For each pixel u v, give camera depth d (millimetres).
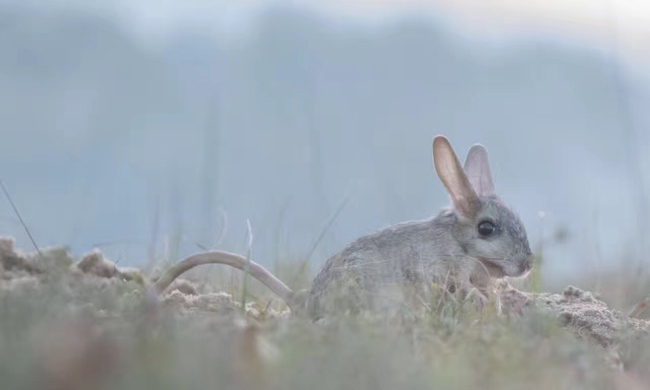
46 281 9328
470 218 10188
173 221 13602
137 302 8234
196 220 14062
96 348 5859
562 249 14492
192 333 6855
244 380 5887
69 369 5699
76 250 12906
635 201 16875
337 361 6312
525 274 10266
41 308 7191
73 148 113625
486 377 6535
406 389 6082
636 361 8039
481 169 11297
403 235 10023
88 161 92250
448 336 7785
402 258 9883
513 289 10570
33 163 106312
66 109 133375
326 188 17859
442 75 142750
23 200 49281
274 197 17125
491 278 10367
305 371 6113
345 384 6020
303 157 65125
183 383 5660
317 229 13750
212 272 12625
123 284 9359
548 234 14477
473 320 8344
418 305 9070
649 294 12078
